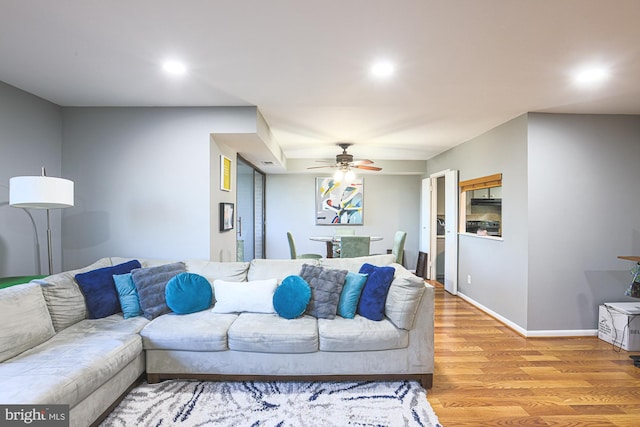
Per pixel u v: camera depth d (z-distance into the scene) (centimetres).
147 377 230
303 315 253
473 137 440
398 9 161
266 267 290
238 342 226
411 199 677
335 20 171
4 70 237
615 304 318
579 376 251
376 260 297
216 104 312
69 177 318
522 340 321
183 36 189
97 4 158
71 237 319
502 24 174
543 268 327
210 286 275
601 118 328
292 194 674
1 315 181
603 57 210
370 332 229
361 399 216
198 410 202
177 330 229
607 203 329
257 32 183
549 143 326
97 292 249
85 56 214
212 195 328
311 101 300
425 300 234
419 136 435
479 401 218
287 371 230
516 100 293
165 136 319
